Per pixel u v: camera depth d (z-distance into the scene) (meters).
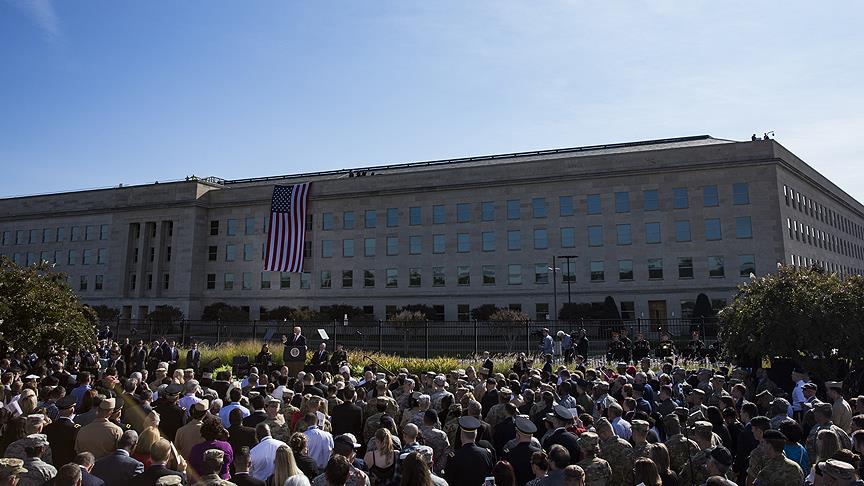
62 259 88.31
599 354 40.25
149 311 80.31
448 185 71.00
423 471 5.84
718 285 60.06
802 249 64.50
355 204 75.00
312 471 7.43
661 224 62.84
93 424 7.92
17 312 18.69
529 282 66.56
